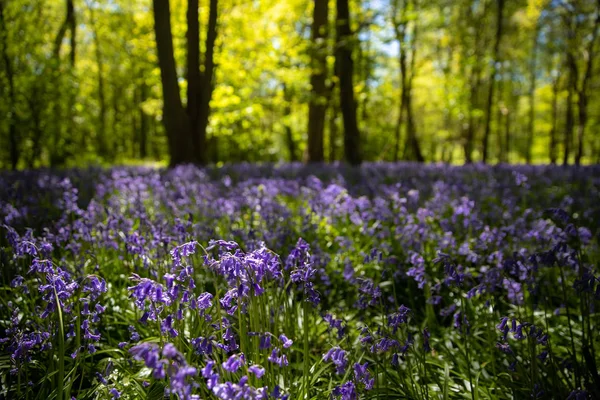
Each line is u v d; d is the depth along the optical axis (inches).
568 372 132.3
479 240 195.9
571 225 147.6
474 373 140.9
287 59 829.2
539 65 1358.3
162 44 553.9
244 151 1581.0
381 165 615.5
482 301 181.2
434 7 926.4
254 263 100.3
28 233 154.6
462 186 345.4
